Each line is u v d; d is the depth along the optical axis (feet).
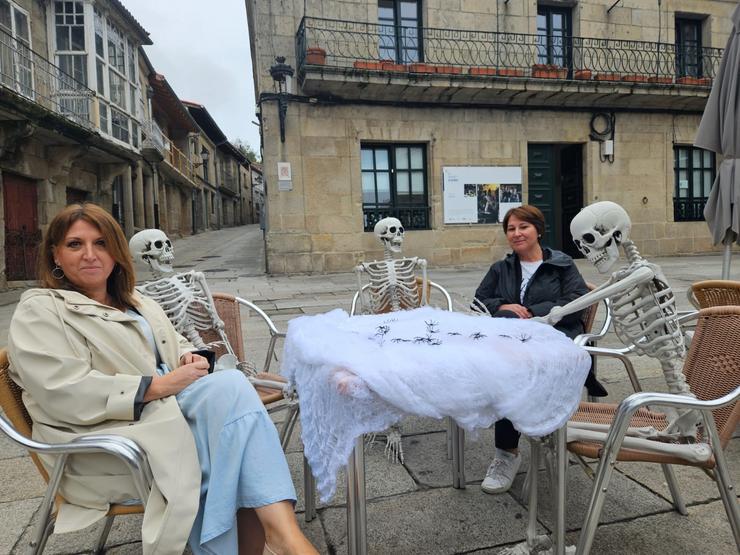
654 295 6.00
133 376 5.46
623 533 6.80
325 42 37.65
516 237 9.64
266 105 37.14
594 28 43.16
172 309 8.38
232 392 5.48
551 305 8.96
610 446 5.40
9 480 8.66
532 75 39.81
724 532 6.76
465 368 4.88
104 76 45.75
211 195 113.50
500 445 8.04
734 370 5.97
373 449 9.63
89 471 5.33
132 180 59.93
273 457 5.20
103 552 6.73
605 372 13.50
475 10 40.50
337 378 4.81
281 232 38.04
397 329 6.53
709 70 46.24
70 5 42.88
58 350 5.44
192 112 94.02
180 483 5.07
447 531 7.02
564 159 46.96
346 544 6.79
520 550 6.38
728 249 13.48
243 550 5.43
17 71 36.88
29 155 37.09
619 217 6.23
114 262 6.57
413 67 37.24
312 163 38.27
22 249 37.01
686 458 5.69
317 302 26.12
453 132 40.88
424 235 40.86
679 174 46.75
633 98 41.98
